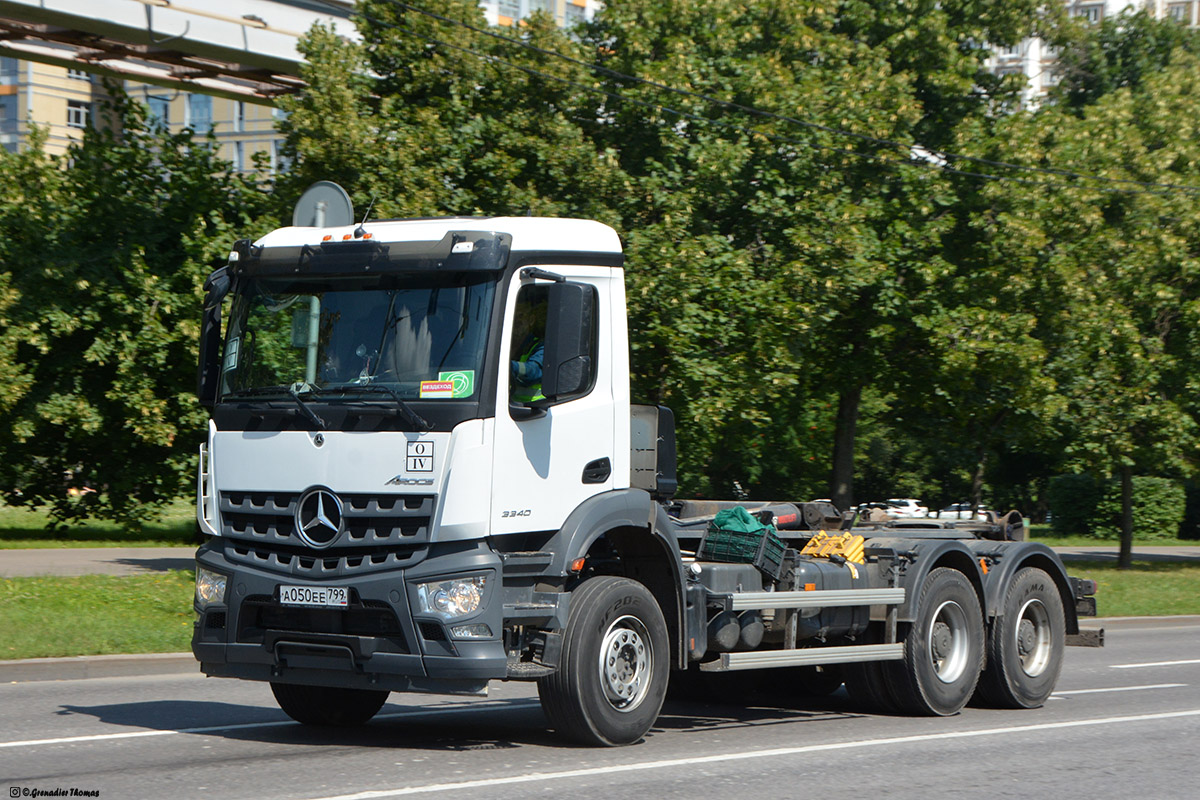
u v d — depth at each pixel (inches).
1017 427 1374.3
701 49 1085.1
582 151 932.0
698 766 379.2
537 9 978.7
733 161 980.6
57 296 1135.6
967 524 593.9
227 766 361.4
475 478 372.2
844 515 562.3
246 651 390.6
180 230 1131.9
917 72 1354.6
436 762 373.4
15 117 2588.6
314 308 399.2
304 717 447.2
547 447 391.2
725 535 469.4
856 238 1007.0
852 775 374.9
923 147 1318.9
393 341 386.3
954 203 1218.6
